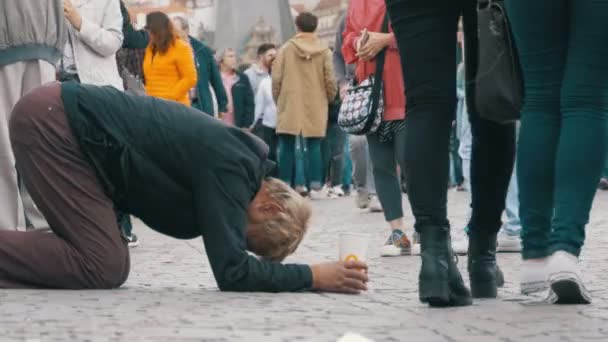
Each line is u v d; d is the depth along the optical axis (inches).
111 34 356.8
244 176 208.1
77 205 216.7
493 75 190.5
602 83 186.4
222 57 867.4
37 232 219.1
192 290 218.2
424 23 187.5
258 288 211.2
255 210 212.2
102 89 218.1
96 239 217.5
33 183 218.1
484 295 211.8
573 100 187.0
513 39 194.5
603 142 186.9
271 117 750.5
